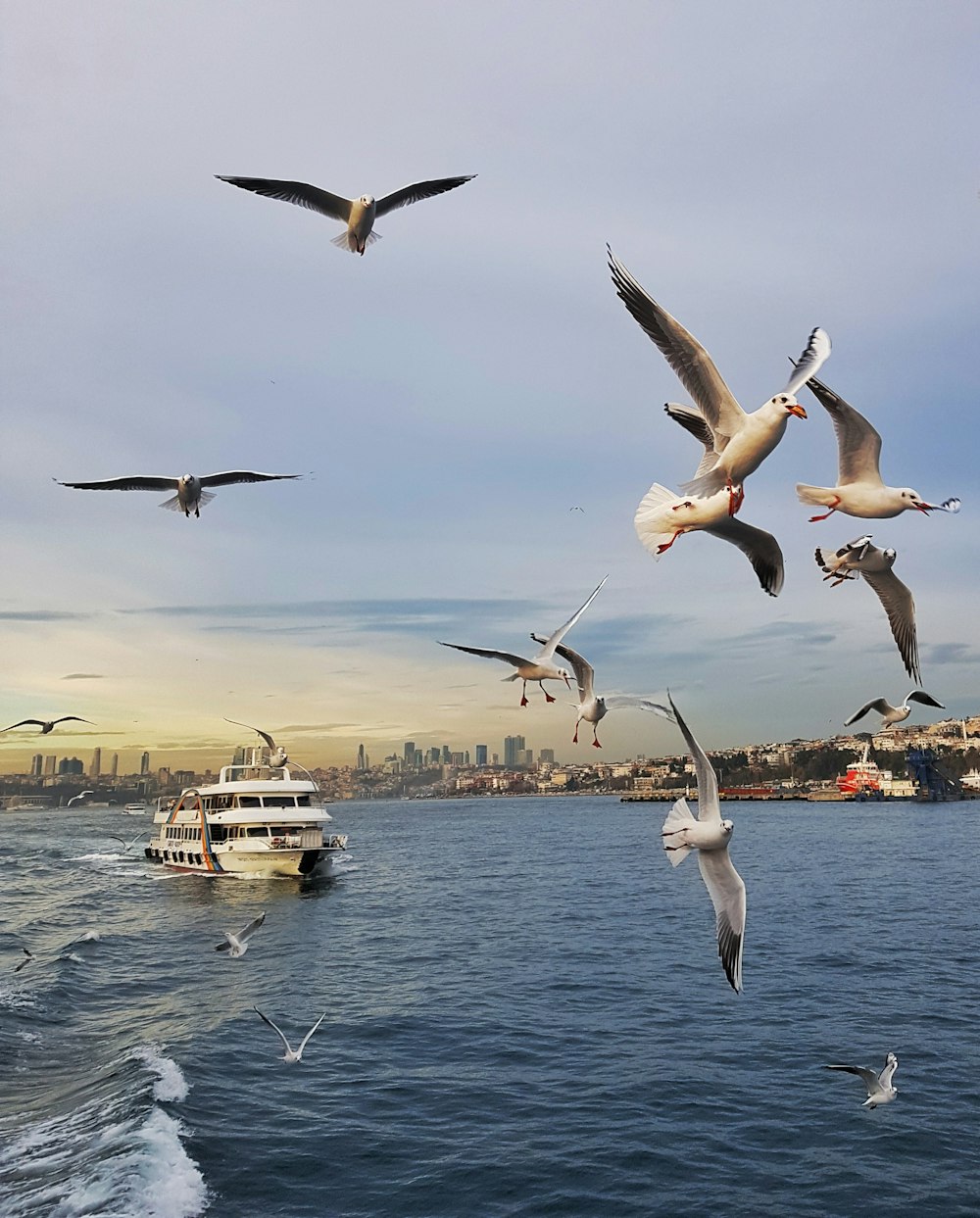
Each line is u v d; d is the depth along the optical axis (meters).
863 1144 18.64
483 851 100.81
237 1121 19.88
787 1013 27.59
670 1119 19.95
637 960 35.97
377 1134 19.33
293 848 65.06
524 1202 16.58
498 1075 22.88
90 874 78.44
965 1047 23.95
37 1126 19.50
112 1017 29.41
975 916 44.44
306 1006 30.06
